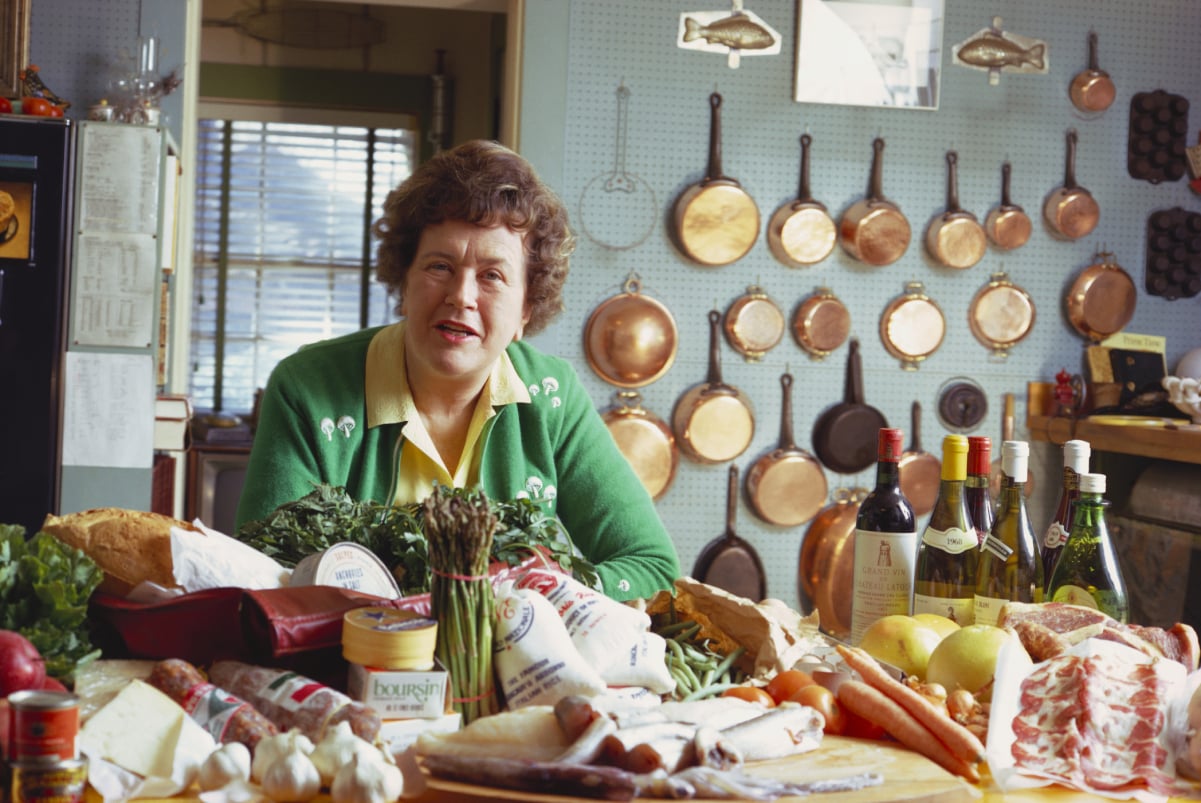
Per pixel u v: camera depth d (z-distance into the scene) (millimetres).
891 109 3918
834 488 3916
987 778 1158
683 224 3750
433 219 1737
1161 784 1126
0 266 3021
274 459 1882
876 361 3947
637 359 3738
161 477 3482
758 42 3805
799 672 1302
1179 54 4059
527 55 3707
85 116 3605
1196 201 4105
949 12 3936
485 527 1148
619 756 1024
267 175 6113
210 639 1146
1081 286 3986
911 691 1199
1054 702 1215
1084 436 3734
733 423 3789
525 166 1783
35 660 1020
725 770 1054
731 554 3824
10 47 3477
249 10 6027
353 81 6125
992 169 3980
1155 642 1380
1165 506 3432
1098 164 4043
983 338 3969
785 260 3842
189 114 3732
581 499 2039
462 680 1146
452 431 1971
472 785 1009
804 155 3834
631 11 3758
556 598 1254
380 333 1977
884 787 1067
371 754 984
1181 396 3523
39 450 3057
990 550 1580
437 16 6160
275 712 1064
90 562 1159
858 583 1579
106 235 3135
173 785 984
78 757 954
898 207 3924
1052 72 4000
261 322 6133
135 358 3154
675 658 1359
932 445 3980
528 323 1931
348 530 1394
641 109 3781
